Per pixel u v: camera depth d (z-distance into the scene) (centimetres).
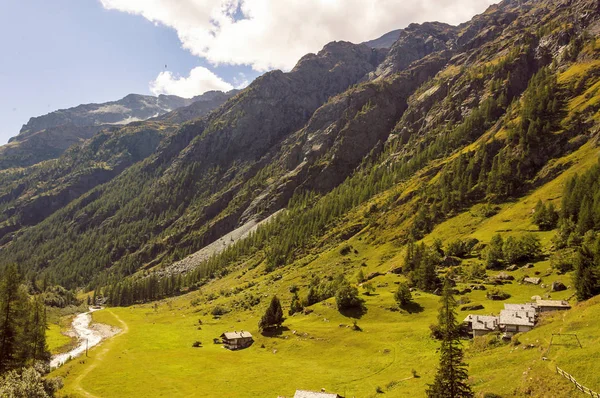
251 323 15325
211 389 9300
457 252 16138
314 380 9056
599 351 5344
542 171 19800
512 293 11975
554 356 5800
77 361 12312
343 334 11694
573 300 9856
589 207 14112
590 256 10562
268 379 9519
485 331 9081
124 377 10462
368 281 16138
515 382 5531
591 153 18662
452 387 5128
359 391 7962
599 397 4469
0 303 8781
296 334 12412
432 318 11562
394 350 9925
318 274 19525
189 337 15062
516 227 16550
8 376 6906
